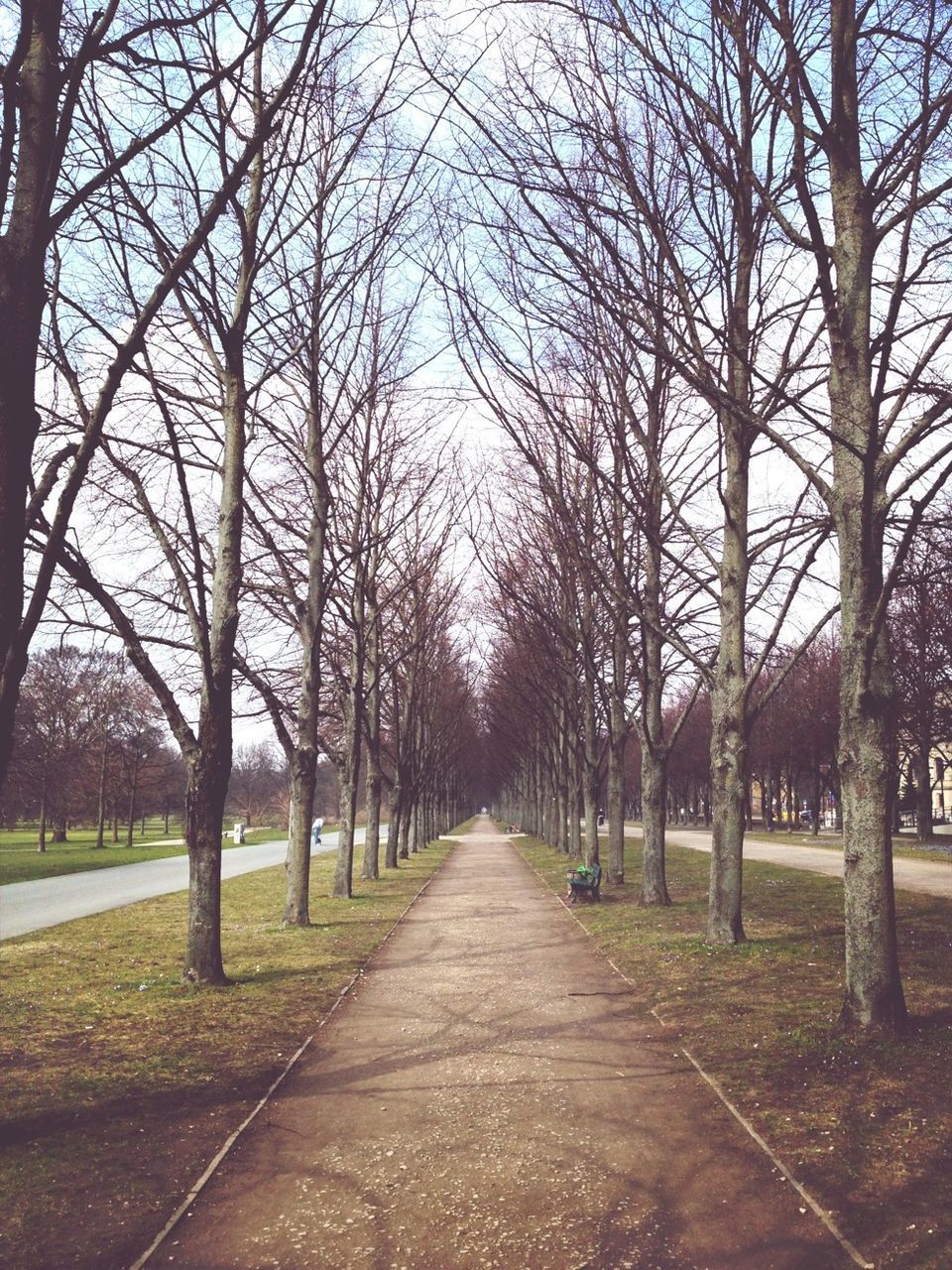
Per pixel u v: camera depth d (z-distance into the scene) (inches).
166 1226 175.5
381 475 826.2
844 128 302.2
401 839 1496.1
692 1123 225.5
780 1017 317.7
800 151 285.7
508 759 2640.3
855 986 288.0
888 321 256.2
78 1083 263.4
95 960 482.6
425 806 1817.2
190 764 418.3
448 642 1632.6
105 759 1836.9
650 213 363.6
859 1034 280.8
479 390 411.2
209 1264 161.5
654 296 445.4
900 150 300.0
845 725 295.1
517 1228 172.6
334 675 876.0
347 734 893.2
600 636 927.7
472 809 5398.6
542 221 290.5
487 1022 335.0
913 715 1302.9
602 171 366.9
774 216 314.8
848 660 292.5
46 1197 188.5
